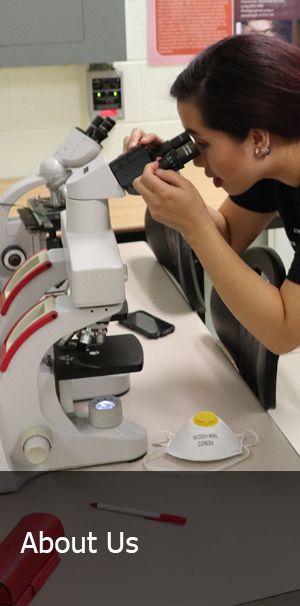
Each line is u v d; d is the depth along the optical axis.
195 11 2.60
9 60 2.22
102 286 0.95
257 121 0.96
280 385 1.41
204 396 1.23
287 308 1.05
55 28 2.22
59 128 2.65
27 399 0.98
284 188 1.28
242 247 1.50
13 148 2.63
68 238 0.97
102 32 2.26
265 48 0.95
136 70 2.64
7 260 1.53
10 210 1.51
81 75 2.60
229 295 1.06
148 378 1.30
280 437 1.10
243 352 1.38
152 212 1.07
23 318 1.03
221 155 1.01
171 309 1.61
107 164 0.98
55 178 1.49
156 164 1.04
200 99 0.98
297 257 1.04
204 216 1.04
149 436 1.11
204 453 1.04
